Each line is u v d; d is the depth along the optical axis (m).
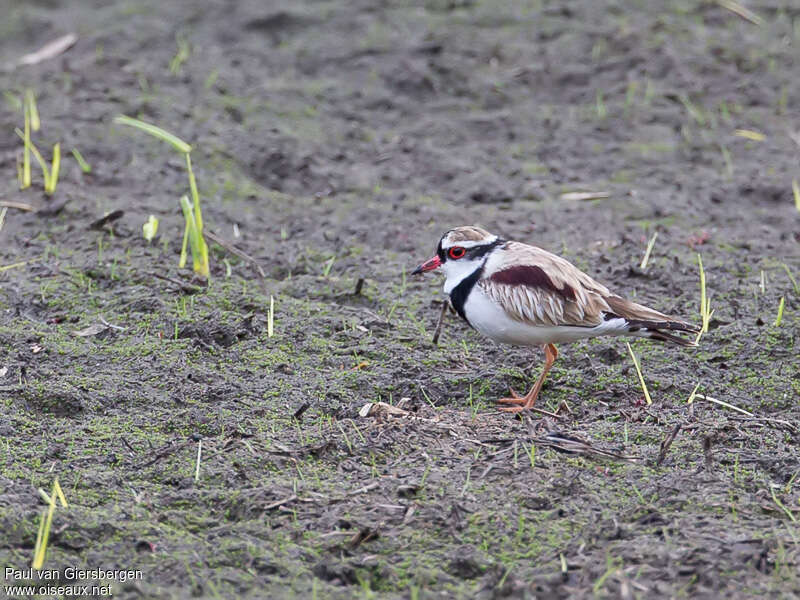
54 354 11.90
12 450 9.91
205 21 22.44
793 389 11.59
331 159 17.98
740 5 22.94
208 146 17.73
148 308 13.09
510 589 8.21
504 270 11.15
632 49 21.09
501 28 22.12
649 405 11.28
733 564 8.37
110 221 15.27
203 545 8.73
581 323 10.96
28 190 16.19
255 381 11.53
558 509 9.18
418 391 11.54
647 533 8.85
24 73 19.86
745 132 18.78
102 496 9.30
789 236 15.66
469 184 17.30
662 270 14.30
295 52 21.23
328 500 9.28
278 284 14.06
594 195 16.88
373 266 14.65
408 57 20.92
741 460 10.02
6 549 8.55
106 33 21.78
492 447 10.20
